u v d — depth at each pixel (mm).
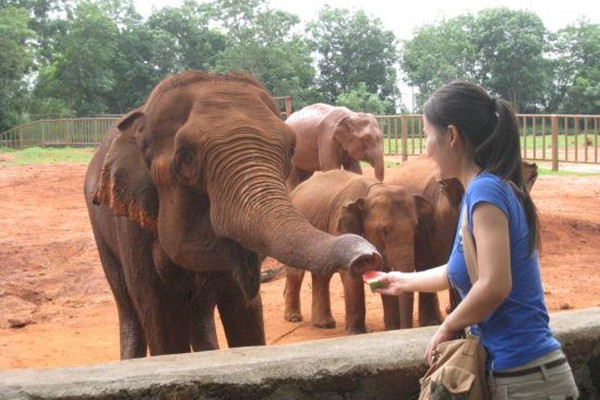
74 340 8570
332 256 3633
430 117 2971
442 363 2977
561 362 2941
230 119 4551
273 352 3824
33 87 58656
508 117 2875
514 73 62531
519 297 2898
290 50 57375
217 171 4402
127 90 62688
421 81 63500
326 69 65688
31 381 3443
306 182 9930
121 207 4922
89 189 6305
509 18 63250
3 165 28484
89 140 41406
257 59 55688
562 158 30469
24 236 14508
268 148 4469
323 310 8984
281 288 11156
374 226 7953
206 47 62000
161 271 5164
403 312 7676
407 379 3771
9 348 8203
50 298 10984
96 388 3400
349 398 3707
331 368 3664
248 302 4863
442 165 2994
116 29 60406
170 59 61969
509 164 2861
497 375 2914
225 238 4477
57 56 58719
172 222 4734
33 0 59531
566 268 11352
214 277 5215
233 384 3527
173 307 5367
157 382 3455
